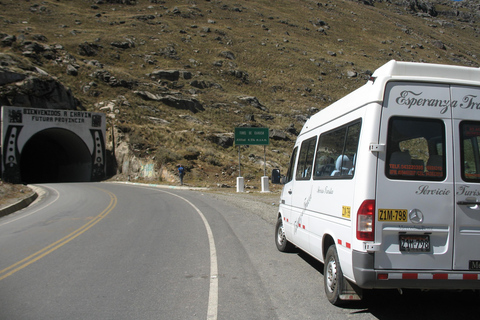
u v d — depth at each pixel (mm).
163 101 57719
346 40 119062
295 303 5176
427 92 4500
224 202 18656
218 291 5688
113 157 45531
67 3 106062
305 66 92125
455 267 4367
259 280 6230
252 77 82562
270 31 113438
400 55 111312
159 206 17188
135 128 45812
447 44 137000
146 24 98812
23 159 59125
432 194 4375
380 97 4469
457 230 4383
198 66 80000
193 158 38875
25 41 61562
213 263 7281
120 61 72938
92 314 4855
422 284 4336
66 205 18938
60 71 58719
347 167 4914
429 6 194375
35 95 45281
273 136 54844
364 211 4348
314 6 148625
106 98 54469
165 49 82750
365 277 4297
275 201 19250
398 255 4324
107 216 14320
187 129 49125
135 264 7316
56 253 8422
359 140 4621
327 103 76312
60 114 42688
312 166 6363
